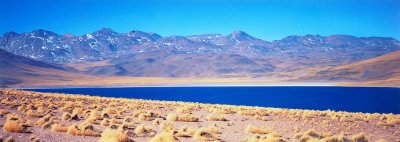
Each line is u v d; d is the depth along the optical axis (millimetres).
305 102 155375
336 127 38438
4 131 27297
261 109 59219
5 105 51406
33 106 48844
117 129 31594
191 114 49031
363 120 45531
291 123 41188
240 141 28125
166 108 58500
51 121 33688
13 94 75750
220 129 35125
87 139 26266
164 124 34906
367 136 32281
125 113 48656
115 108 54656
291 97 194125
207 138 28000
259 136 28516
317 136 30344
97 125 34406
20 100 63094
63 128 29359
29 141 24000
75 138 26406
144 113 44844
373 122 43812
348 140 28438
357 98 179375
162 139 24906
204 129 32375
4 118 36469
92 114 40125
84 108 53125
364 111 107750
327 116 50406
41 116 40375
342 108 121188
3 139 23516
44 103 54625
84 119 39531
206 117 45125
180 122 40281
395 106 130250
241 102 156750
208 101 163250
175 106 63750
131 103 66938
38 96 75938
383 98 176500
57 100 67000
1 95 70562
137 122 38344
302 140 28031
